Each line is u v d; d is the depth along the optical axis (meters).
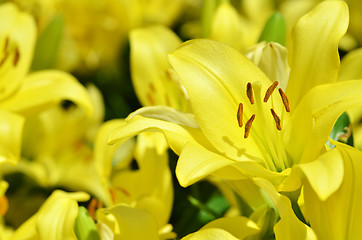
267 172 0.75
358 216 0.75
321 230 0.76
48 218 0.77
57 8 1.07
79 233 0.77
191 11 1.15
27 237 0.82
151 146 0.86
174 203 0.93
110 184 0.87
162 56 0.92
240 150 0.76
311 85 0.77
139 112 0.76
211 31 0.94
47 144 1.03
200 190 0.91
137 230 0.77
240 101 0.76
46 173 1.00
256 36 1.04
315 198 0.75
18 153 0.89
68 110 1.05
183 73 0.75
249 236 0.77
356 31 1.08
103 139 0.87
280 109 0.77
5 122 0.89
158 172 0.85
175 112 0.77
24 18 0.96
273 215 0.78
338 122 0.81
